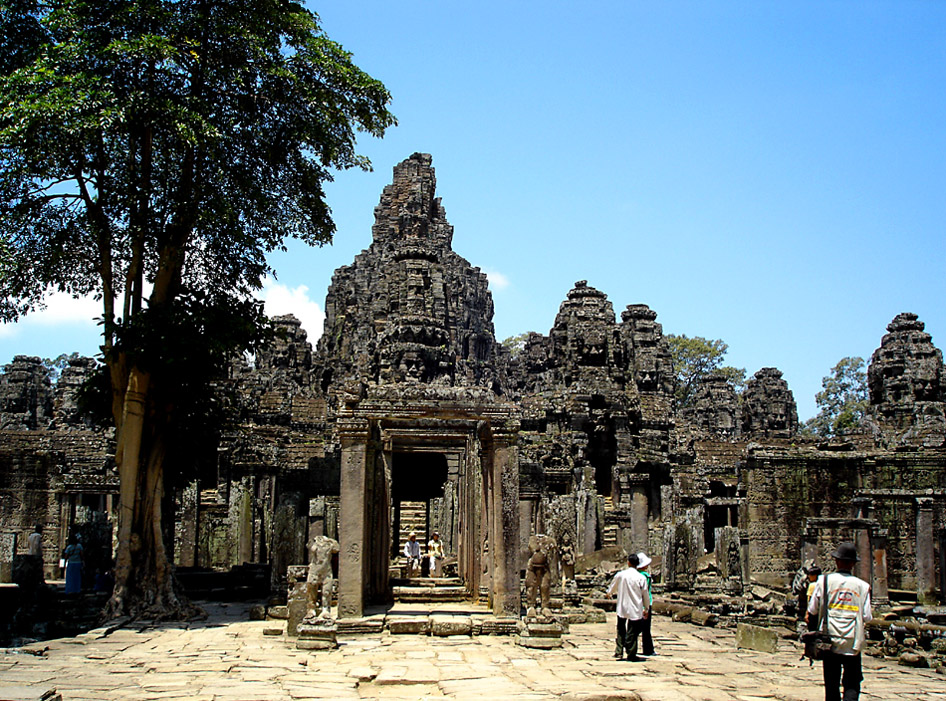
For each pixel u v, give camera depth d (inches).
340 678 585.6
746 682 593.3
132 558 970.7
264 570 1258.0
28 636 874.1
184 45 978.1
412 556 1443.2
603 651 715.4
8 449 1657.2
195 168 1038.4
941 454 1433.3
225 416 1201.4
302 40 1045.8
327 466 1253.1
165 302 1035.3
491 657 676.7
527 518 1354.6
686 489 1907.0
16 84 909.2
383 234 3282.5
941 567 1205.7
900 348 1936.5
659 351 2536.9
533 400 1802.4
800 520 1437.0
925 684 636.7
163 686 552.7
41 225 1051.9
